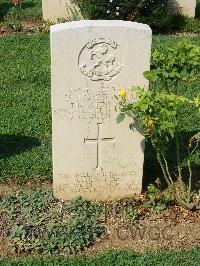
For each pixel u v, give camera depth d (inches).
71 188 85.0
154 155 95.7
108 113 79.5
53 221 79.8
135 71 76.8
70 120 79.4
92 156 82.6
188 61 76.3
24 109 112.6
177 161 88.2
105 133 81.0
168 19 161.9
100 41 74.3
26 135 103.7
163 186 89.5
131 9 158.4
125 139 81.8
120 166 84.0
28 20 173.0
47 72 130.8
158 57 78.0
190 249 76.9
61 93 77.2
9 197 83.8
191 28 167.0
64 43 73.9
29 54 141.8
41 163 94.4
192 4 170.4
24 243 76.0
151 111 73.4
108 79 76.9
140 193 86.6
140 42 74.9
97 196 86.1
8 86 123.6
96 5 157.3
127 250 76.3
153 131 75.5
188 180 91.3
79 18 163.3
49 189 87.5
